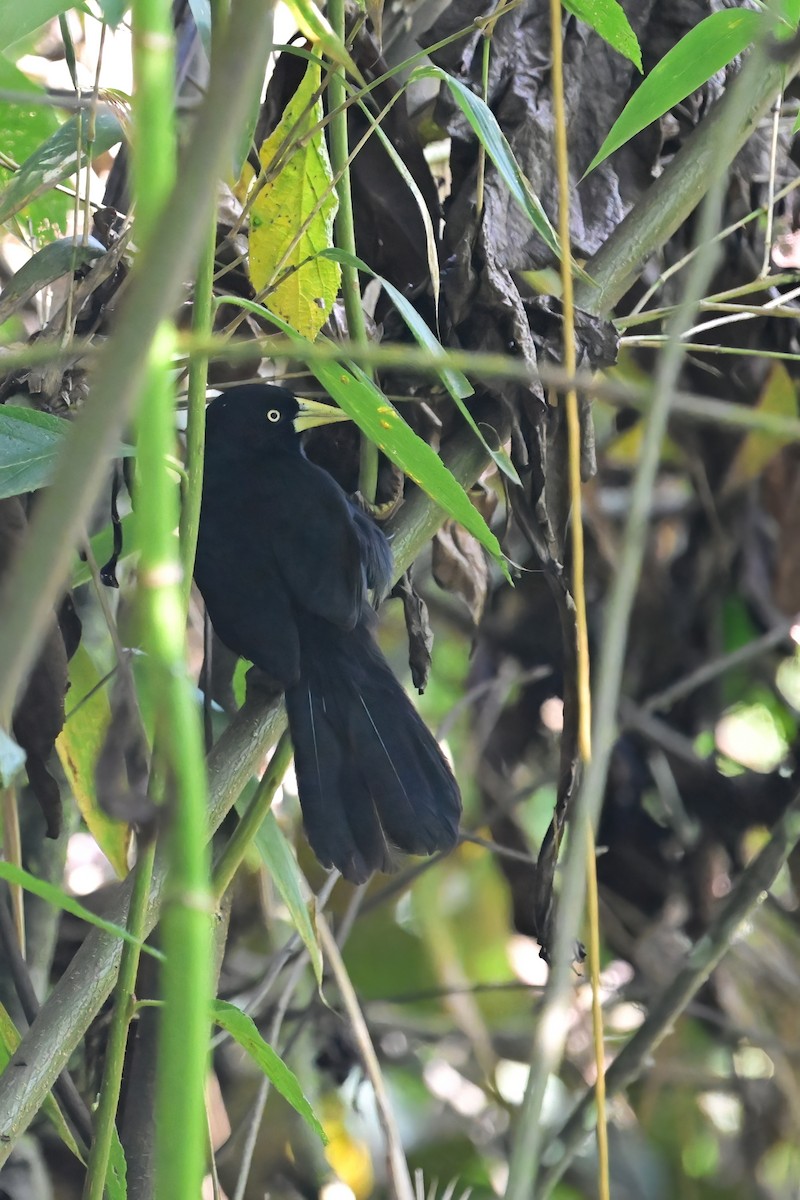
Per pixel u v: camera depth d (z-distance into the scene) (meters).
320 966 4.87
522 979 9.09
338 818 4.71
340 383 3.60
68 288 4.26
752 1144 7.66
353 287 4.72
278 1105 6.94
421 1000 8.73
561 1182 7.90
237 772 4.70
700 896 7.21
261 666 4.98
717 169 2.16
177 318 5.05
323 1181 6.91
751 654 7.20
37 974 5.68
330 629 5.09
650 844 7.30
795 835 5.81
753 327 6.24
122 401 1.37
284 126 4.52
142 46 1.62
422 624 5.20
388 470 5.61
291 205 4.47
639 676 7.50
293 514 5.19
